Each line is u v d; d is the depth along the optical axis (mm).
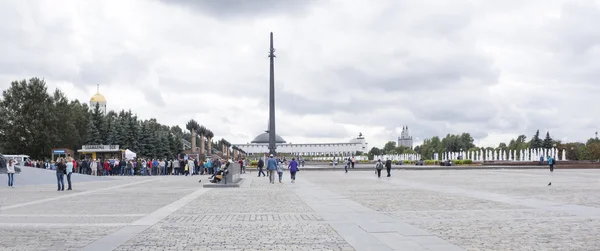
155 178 50750
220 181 34094
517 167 76188
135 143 104750
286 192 27234
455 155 150750
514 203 19219
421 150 186125
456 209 17281
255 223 14008
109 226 13531
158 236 11797
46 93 91062
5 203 20953
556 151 109875
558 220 14172
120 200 22250
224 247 10344
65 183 39594
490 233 11930
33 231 12680
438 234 11820
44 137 88625
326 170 75188
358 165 96438
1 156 39688
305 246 10398
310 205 19281
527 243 10586
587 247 10141
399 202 20188
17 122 87625
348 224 13641
